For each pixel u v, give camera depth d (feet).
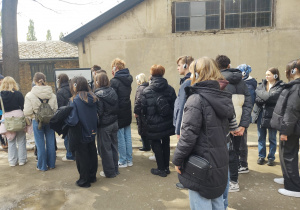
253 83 13.25
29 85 46.55
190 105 6.07
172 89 12.39
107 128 11.91
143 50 26.84
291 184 10.30
